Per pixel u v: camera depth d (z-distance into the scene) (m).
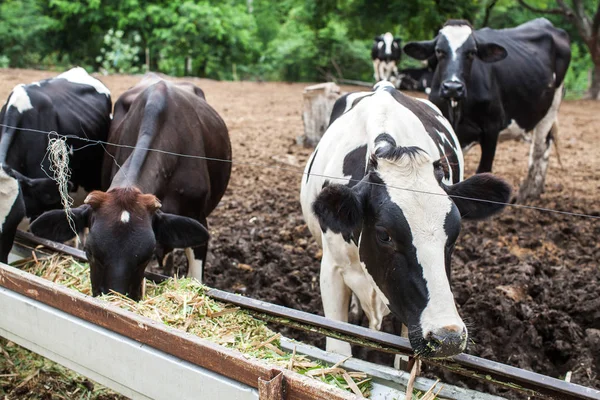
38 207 4.52
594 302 4.94
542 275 5.66
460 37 6.88
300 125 13.25
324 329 2.94
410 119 3.65
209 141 5.16
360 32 18.88
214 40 24.91
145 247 3.57
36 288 3.07
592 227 7.07
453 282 5.44
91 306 2.82
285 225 6.98
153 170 4.26
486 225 6.98
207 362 2.42
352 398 2.01
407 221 2.77
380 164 2.95
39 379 3.88
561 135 13.23
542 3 18.94
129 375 2.72
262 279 5.58
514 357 4.46
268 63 26.66
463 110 7.11
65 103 5.62
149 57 24.30
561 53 8.21
